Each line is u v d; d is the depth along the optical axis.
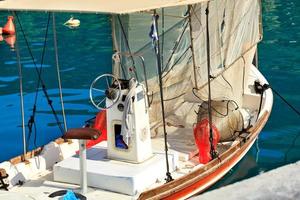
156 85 11.70
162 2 9.32
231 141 11.88
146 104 10.05
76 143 11.58
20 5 9.58
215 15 12.02
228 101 11.87
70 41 25.70
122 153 10.02
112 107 9.95
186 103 12.30
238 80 13.29
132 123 9.83
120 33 11.23
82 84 19.55
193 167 10.62
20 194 9.70
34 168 10.66
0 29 27.03
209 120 10.54
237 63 13.22
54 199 9.45
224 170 10.85
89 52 23.70
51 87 19.33
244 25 13.30
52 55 23.44
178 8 11.33
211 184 10.57
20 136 15.33
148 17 11.16
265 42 24.14
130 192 9.47
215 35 12.16
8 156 14.08
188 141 11.70
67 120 16.30
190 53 11.69
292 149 13.92
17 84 19.78
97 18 30.53
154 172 9.88
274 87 18.53
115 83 10.07
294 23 27.31
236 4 12.73
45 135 15.31
